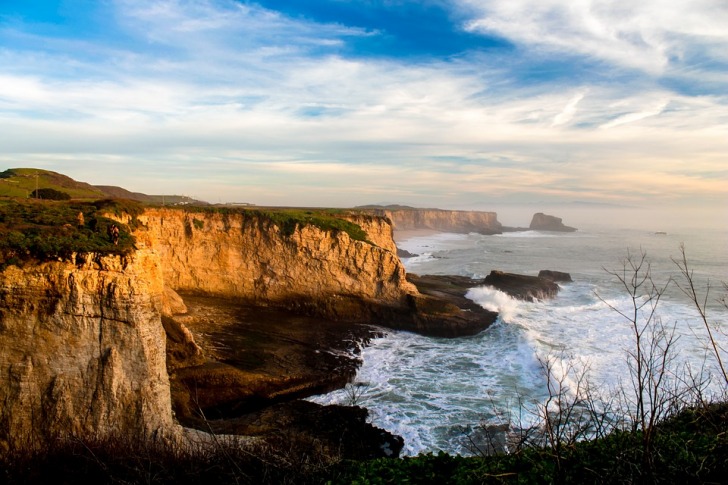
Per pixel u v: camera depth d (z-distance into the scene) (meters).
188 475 9.23
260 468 9.09
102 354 18.09
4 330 17.41
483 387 25.78
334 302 41.38
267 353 29.62
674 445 7.56
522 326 35.66
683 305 41.41
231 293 43.12
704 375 22.28
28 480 10.88
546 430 8.41
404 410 23.36
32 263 17.94
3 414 16.86
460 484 7.86
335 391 25.94
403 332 37.38
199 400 23.69
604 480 6.83
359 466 9.06
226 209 44.16
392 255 41.81
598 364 26.78
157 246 41.44
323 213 53.38
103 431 16.61
